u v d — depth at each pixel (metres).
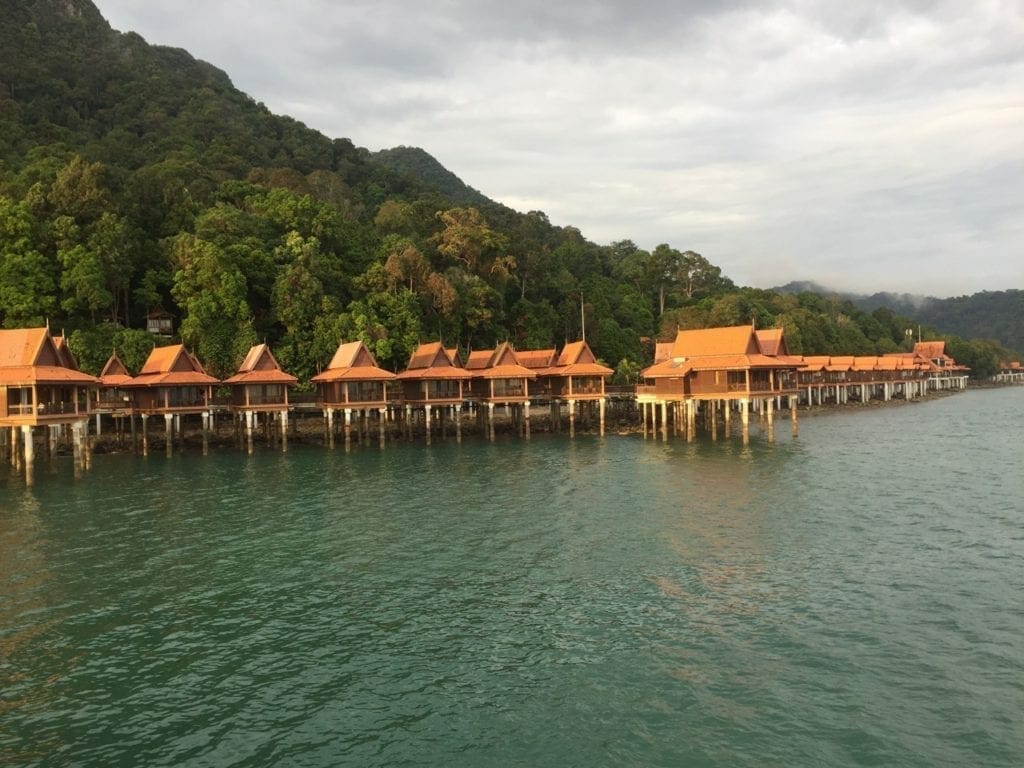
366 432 68.19
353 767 14.63
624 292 141.88
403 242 99.38
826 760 14.39
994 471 45.75
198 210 93.88
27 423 45.12
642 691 17.33
